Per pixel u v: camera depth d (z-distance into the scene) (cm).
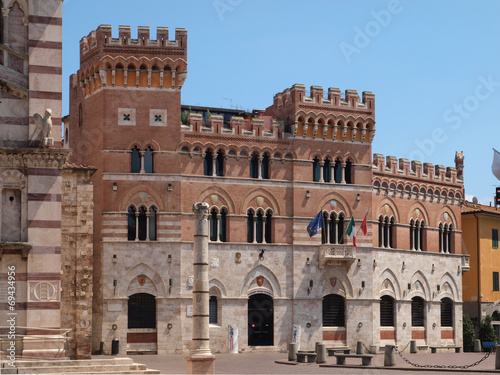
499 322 10462
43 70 5194
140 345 7931
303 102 8769
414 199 9662
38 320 5072
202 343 4950
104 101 8075
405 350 9312
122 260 7938
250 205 8488
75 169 6569
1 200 5094
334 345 8700
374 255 9100
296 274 8588
